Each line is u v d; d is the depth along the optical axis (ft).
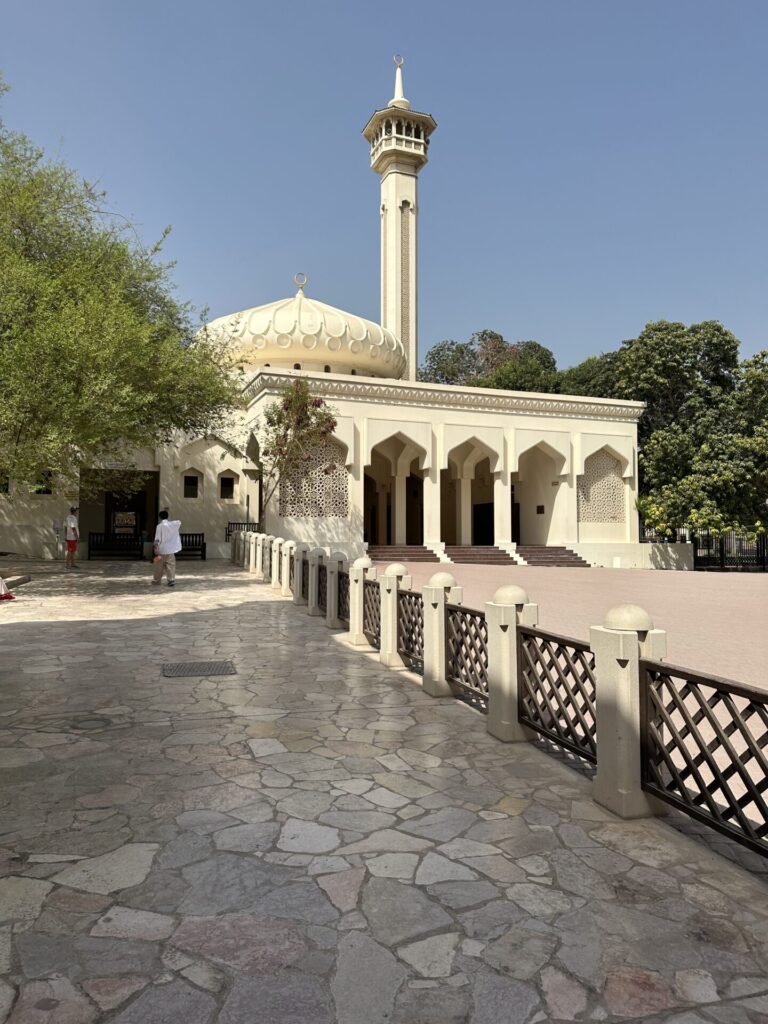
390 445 86.22
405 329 119.55
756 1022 5.94
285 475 69.36
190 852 9.05
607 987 6.37
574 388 126.41
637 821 10.25
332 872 8.55
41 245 47.83
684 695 9.45
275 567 44.55
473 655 16.05
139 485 58.34
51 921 7.39
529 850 9.24
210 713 15.85
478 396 79.56
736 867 8.91
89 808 10.49
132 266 51.67
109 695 17.35
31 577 50.24
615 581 52.24
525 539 91.50
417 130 124.36
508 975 6.53
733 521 82.23
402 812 10.44
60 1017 5.87
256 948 6.92
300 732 14.49
